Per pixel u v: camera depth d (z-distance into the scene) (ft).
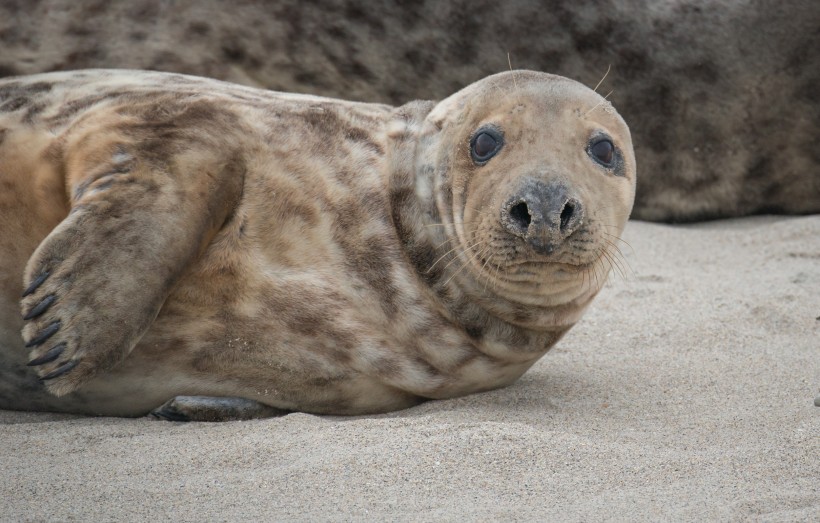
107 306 24.97
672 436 25.80
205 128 27.94
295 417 26.50
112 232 25.46
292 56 44.70
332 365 27.86
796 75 46.98
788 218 48.26
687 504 21.44
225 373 27.84
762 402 28.19
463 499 21.68
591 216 25.68
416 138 28.66
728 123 47.55
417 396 28.89
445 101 28.96
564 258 25.57
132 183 26.30
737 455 23.95
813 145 47.78
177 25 43.52
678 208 48.65
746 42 46.88
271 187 27.91
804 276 39.11
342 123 29.25
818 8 46.62
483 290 27.53
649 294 37.63
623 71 46.78
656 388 29.58
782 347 32.60
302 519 20.75
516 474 22.80
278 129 28.58
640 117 47.42
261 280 27.53
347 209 28.19
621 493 22.02
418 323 28.02
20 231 28.32
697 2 46.85
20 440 24.82
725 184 48.32
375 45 45.11
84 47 43.21
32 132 28.81
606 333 34.19
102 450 24.17
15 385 28.14
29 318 24.76
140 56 43.57
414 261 27.91
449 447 23.77
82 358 24.71
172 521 20.67
